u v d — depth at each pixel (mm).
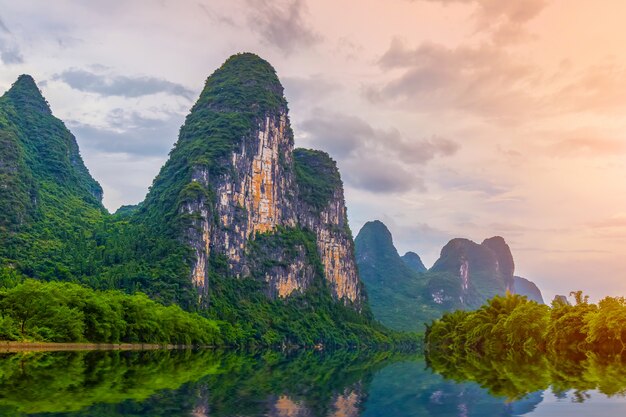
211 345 188750
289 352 192250
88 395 52469
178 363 96875
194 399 52438
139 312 150125
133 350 130250
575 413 48750
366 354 196625
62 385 58375
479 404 54000
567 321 145500
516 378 77750
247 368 95812
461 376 84688
